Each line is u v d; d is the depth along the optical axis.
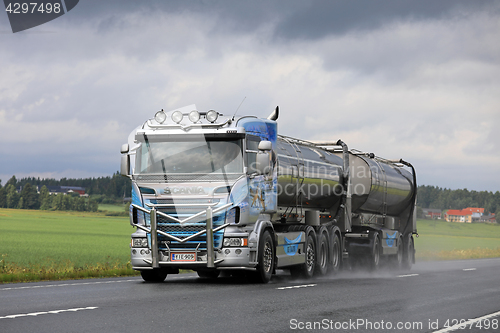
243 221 20.61
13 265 29.00
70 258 41.34
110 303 14.78
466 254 67.94
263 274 21.61
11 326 11.17
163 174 20.73
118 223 165.62
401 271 35.47
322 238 27.92
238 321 12.26
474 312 14.91
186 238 20.41
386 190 35.88
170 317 12.55
